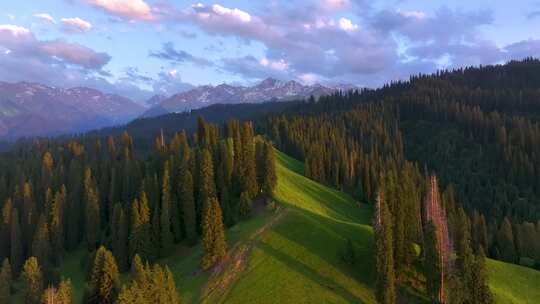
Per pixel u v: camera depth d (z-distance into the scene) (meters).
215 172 130.00
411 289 85.12
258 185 125.31
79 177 149.50
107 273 90.31
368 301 82.56
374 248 83.31
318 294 83.44
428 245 82.50
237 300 84.38
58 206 133.50
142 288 78.31
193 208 119.12
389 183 98.81
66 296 86.38
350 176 194.38
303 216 108.12
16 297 110.88
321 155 191.88
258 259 94.50
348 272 89.31
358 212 156.00
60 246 130.38
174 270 104.06
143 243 112.75
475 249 133.75
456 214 147.50
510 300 86.69
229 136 147.50
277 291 84.94
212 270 94.81
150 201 125.38
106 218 144.00
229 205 118.44
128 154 173.88
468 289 77.69
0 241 131.38
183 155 136.88
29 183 152.38
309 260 92.56
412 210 94.56
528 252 142.12
